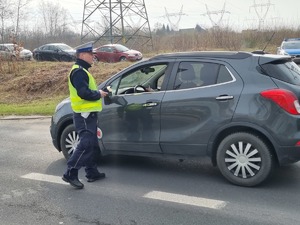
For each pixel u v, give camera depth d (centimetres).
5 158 679
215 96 495
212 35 3006
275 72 482
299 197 457
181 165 601
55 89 1634
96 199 475
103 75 1719
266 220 400
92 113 507
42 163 642
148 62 564
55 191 508
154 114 536
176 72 534
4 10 3944
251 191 480
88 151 512
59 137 640
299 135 458
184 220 407
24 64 2117
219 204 445
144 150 554
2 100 1560
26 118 1111
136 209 440
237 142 490
